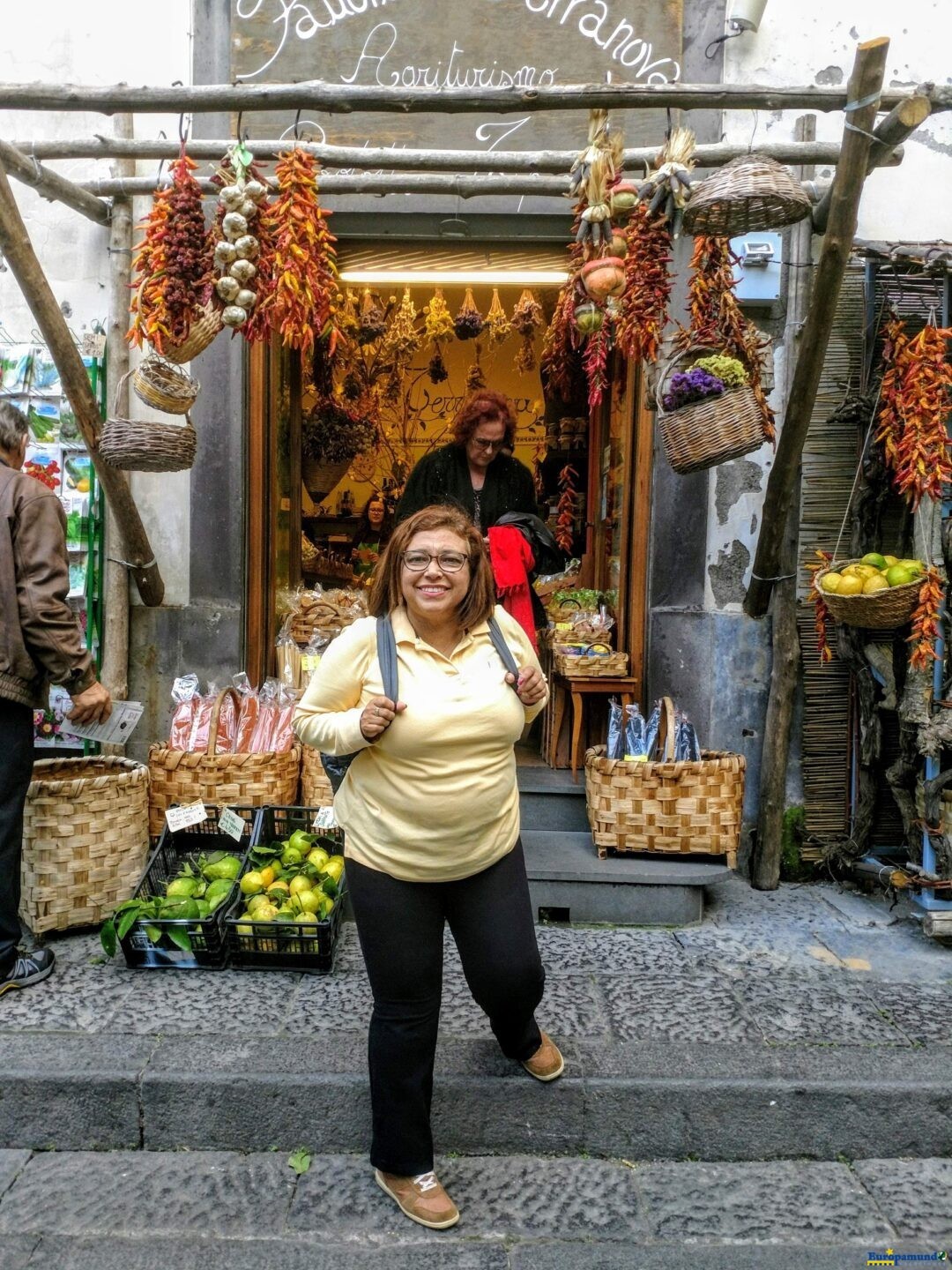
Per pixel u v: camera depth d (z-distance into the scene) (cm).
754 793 380
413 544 197
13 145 313
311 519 653
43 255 384
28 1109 232
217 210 267
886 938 318
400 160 299
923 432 308
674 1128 232
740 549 380
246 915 294
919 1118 233
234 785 340
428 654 200
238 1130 232
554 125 365
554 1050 235
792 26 368
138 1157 230
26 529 268
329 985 280
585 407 521
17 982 275
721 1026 259
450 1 362
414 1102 204
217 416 382
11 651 267
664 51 365
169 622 389
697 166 312
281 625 434
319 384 499
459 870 203
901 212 373
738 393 288
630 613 403
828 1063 241
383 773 196
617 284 276
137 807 319
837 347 368
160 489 387
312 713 202
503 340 516
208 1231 205
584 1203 216
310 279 268
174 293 263
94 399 326
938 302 346
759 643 379
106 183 361
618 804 333
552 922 333
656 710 344
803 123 362
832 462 371
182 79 376
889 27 369
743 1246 203
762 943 313
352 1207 212
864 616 312
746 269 366
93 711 290
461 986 281
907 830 335
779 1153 233
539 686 203
